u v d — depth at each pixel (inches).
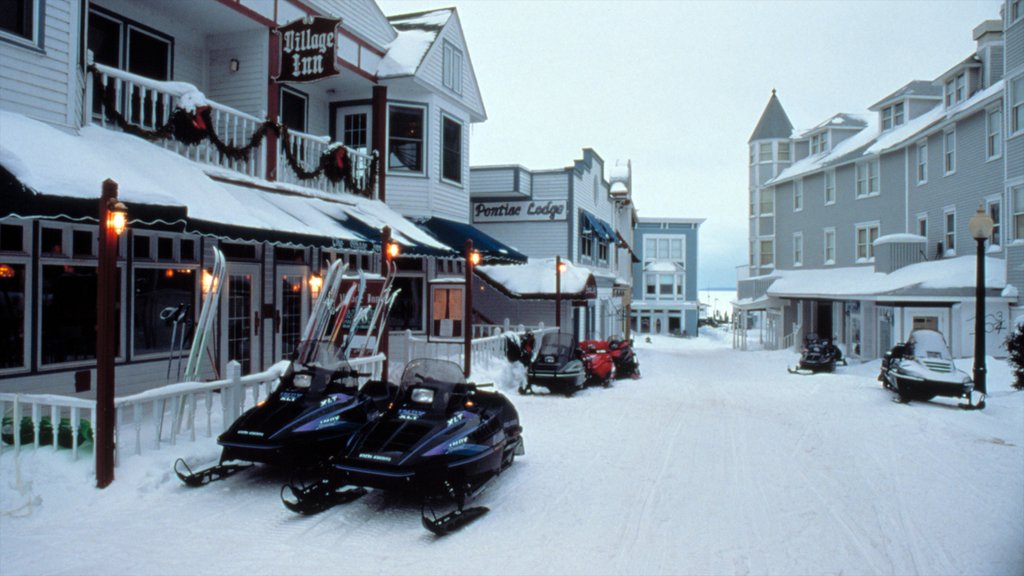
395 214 681.0
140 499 269.3
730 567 220.1
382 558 223.8
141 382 427.2
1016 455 386.6
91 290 393.4
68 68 371.9
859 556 230.4
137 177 337.7
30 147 302.0
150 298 436.8
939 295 878.4
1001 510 282.4
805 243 1456.7
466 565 219.0
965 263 925.8
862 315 1129.4
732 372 957.2
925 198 1082.1
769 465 358.3
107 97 401.4
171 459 299.3
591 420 485.4
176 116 440.8
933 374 576.4
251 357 528.7
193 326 468.4
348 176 630.5
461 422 284.8
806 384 759.1
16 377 352.2
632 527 258.5
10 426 297.1
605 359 697.6
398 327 733.9
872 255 1236.5
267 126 524.1
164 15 525.0
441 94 749.9
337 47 564.4
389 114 709.9
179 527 245.1
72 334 382.3
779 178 1534.2
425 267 738.2
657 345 1886.1
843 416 522.6
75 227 384.2
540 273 947.3
